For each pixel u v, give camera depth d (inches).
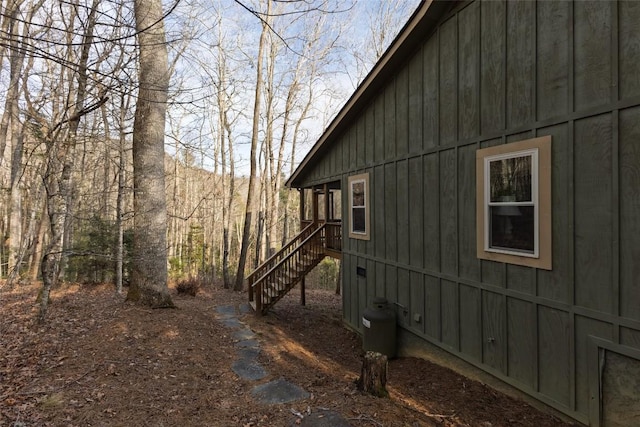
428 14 210.5
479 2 182.4
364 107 305.7
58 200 261.1
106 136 393.4
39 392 143.1
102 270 469.4
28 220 550.6
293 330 322.7
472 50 186.9
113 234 461.4
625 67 118.6
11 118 441.7
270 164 715.4
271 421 131.6
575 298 135.0
